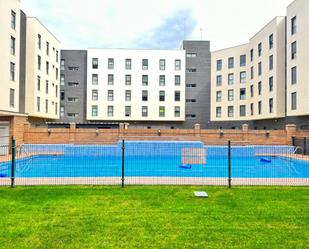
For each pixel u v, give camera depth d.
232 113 44.59
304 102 27.42
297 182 11.18
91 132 27.12
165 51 47.72
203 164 17.83
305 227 5.99
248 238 5.39
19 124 24.53
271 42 34.38
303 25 27.52
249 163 19.80
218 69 46.53
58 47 44.25
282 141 26.95
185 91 48.91
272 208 7.39
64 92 48.00
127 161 20.53
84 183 10.78
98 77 47.28
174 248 4.96
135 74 47.41
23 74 34.16
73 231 5.73
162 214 6.85
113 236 5.47
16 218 6.52
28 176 13.46
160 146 23.95
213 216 6.70
